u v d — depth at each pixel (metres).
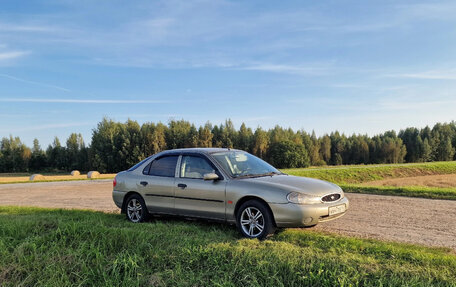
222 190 6.18
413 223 7.18
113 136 74.62
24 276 4.65
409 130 115.69
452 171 46.88
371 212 8.50
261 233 5.71
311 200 5.60
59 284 4.33
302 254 4.54
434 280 3.76
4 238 5.84
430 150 104.44
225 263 4.49
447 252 5.07
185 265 4.59
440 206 9.16
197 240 5.34
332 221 7.43
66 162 89.06
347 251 4.82
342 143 104.75
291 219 5.50
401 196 11.32
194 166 6.80
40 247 5.34
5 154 87.75
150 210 7.26
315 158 94.88
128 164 72.69
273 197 5.63
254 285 3.94
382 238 5.96
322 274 3.96
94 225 6.45
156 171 7.33
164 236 5.66
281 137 88.19
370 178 39.38
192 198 6.57
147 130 76.56
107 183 24.12
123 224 6.91
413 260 4.37
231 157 6.89
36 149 90.62
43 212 9.09
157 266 4.67
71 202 12.51
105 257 4.94
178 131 81.69
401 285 3.64
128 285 4.23
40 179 31.34
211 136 81.31
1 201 14.13
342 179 37.44
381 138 123.19
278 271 4.15
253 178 6.27
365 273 3.93
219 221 6.31
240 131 89.88
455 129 121.75
